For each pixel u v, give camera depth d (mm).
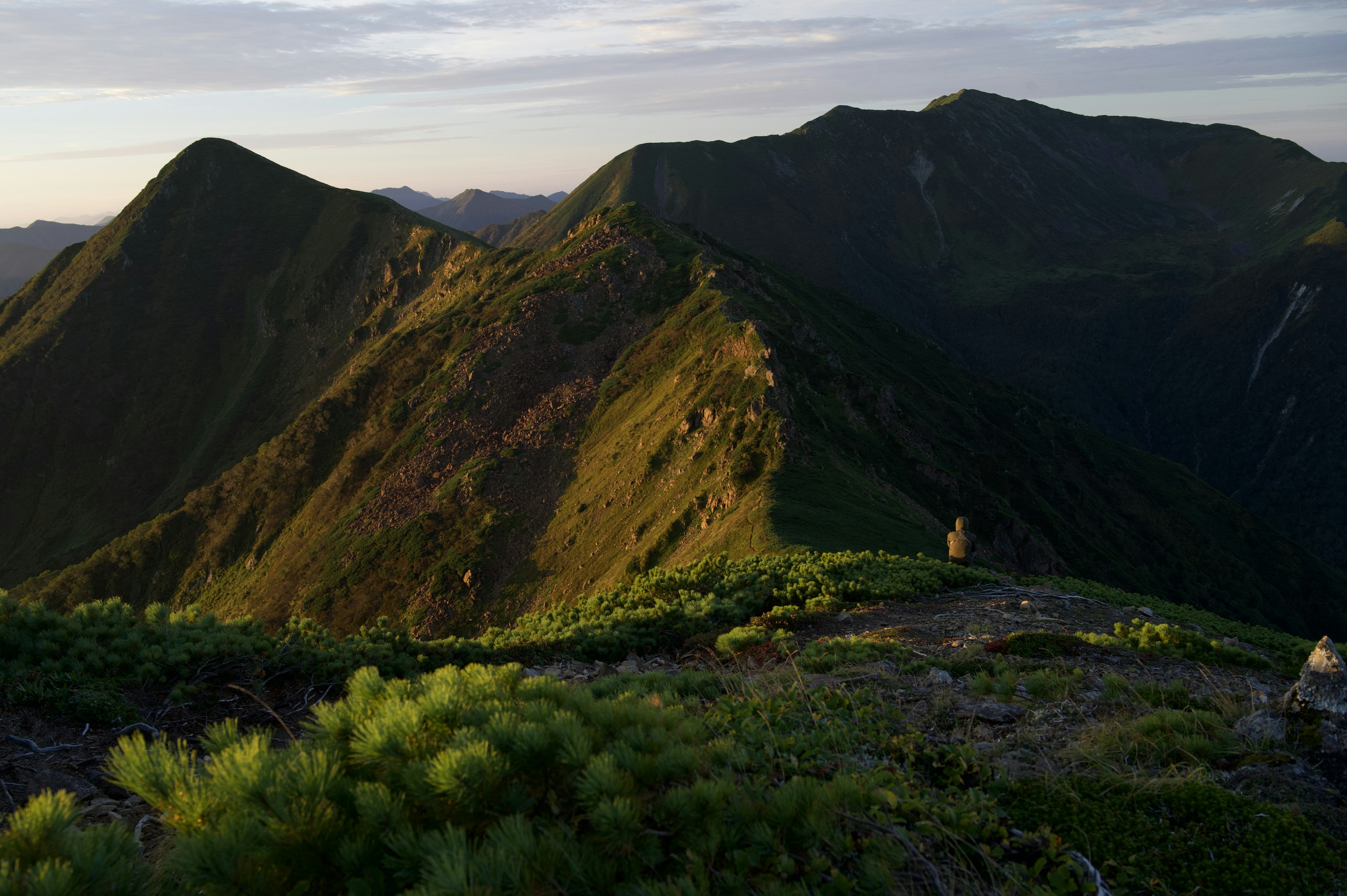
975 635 11180
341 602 78125
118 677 7035
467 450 88438
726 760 4445
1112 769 5066
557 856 3031
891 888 3420
